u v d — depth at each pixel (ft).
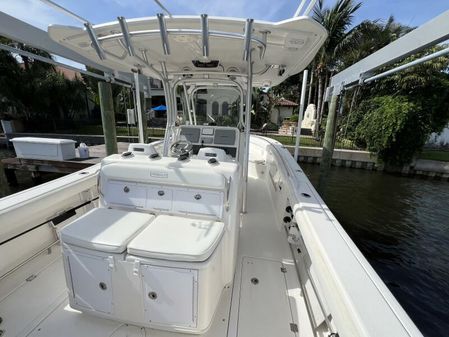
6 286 4.94
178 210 4.60
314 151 36.99
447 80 31.94
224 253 4.50
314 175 32.96
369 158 36.06
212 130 8.84
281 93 69.77
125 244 3.64
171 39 5.24
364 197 26.00
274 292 5.04
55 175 24.99
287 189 6.82
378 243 17.46
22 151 21.39
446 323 11.43
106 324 4.17
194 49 6.08
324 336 3.92
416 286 13.58
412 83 32.68
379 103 34.71
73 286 3.97
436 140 44.11
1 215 4.58
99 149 26.43
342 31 38.73
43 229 6.07
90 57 6.54
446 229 19.45
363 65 6.83
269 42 5.30
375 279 3.22
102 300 3.90
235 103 11.37
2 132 49.83
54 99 47.98
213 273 3.73
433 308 12.20
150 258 3.51
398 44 4.87
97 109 65.00
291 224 6.13
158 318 3.78
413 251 16.62
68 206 6.77
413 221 20.70
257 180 12.08
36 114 48.52
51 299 4.66
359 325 2.59
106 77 9.59
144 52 6.32
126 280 3.67
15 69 42.27
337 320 2.89
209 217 4.47
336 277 3.25
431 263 15.42
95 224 4.13
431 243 17.51
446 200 25.54
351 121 38.52
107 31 4.86
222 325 4.24
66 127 54.95
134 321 3.91
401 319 2.65
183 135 8.86
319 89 43.68
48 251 6.02
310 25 4.20
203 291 3.56
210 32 4.18
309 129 48.80
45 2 3.93
